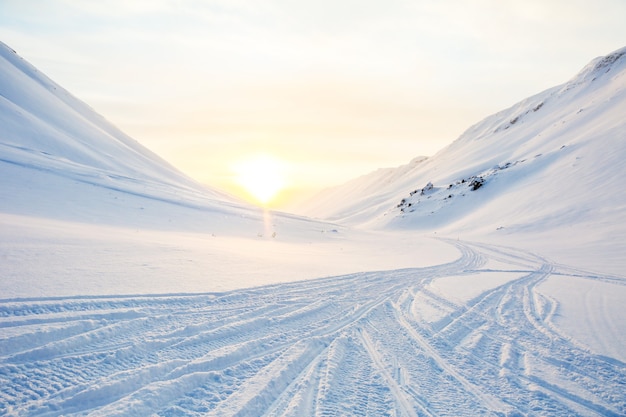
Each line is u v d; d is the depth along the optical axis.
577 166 55.78
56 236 11.95
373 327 7.62
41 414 3.48
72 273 7.88
